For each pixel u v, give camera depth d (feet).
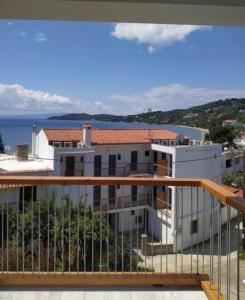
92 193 54.44
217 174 72.43
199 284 11.76
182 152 66.69
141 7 9.00
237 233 9.29
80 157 63.36
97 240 21.31
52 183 11.55
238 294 9.02
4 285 11.62
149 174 73.41
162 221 56.39
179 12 9.27
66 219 21.61
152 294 11.23
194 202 48.39
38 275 11.75
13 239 18.10
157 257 34.58
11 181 11.44
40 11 9.32
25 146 67.31
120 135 74.33
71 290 11.39
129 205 58.49
